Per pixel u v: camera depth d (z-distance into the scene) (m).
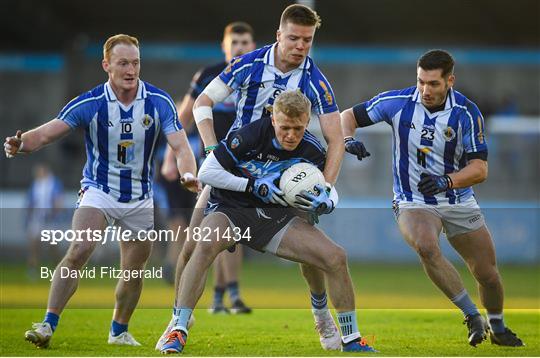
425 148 21.69
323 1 85.50
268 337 23.28
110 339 21.62
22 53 90.94
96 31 92.69
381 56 83.88
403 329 25.45
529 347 21.55
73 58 86.88
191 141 32.72
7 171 72.12
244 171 19.56
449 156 21.75
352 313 19.52
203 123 20.72
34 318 27.84
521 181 60.78
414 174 21.95
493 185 60.84
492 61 85.50
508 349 21.02
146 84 20.86
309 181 19.00
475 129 21.50
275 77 20.11
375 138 61.00
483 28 92.38
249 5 87.25
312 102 20.17
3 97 83.62
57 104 84.00
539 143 61.00
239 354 19.22
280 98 18.59
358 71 84.00
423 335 23.98
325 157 19.95
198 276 19.20
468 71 85.62
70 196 63.81
